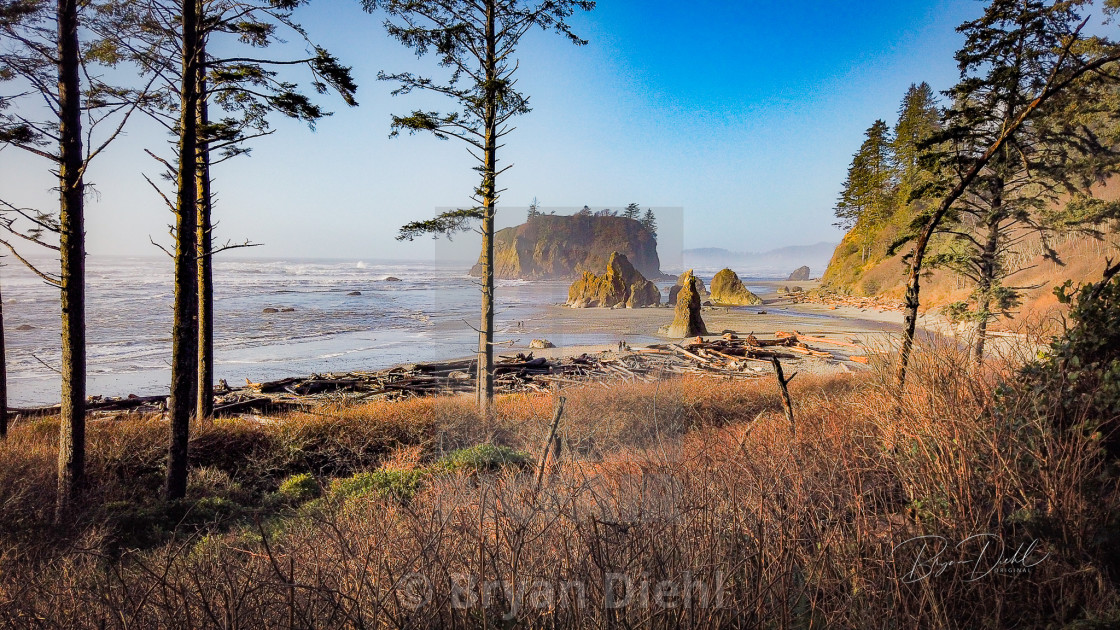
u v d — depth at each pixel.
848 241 74.88
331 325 35.75
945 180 14.06
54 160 7.18
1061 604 2.67
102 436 10.23
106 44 8.28
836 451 4.27
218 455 10.18
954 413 3.97
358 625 2.08
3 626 2.79
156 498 8.09
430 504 2.54
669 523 2.30
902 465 3.92
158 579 2.52
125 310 41.22
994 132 13.98
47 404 16.61
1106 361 3.69
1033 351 4.50
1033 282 26.77
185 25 7.76
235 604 2.29
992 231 15.59
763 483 3.19
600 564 2.13
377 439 10.33
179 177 8.06
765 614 2.33
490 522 2.33
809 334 31.41
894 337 6.91
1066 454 3.28
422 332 32.41
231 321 37.78
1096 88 13.55
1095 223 15.52
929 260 15.33
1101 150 14.35
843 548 2.96
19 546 5.51
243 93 10.94
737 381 14.88
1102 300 3.87
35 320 35.22
